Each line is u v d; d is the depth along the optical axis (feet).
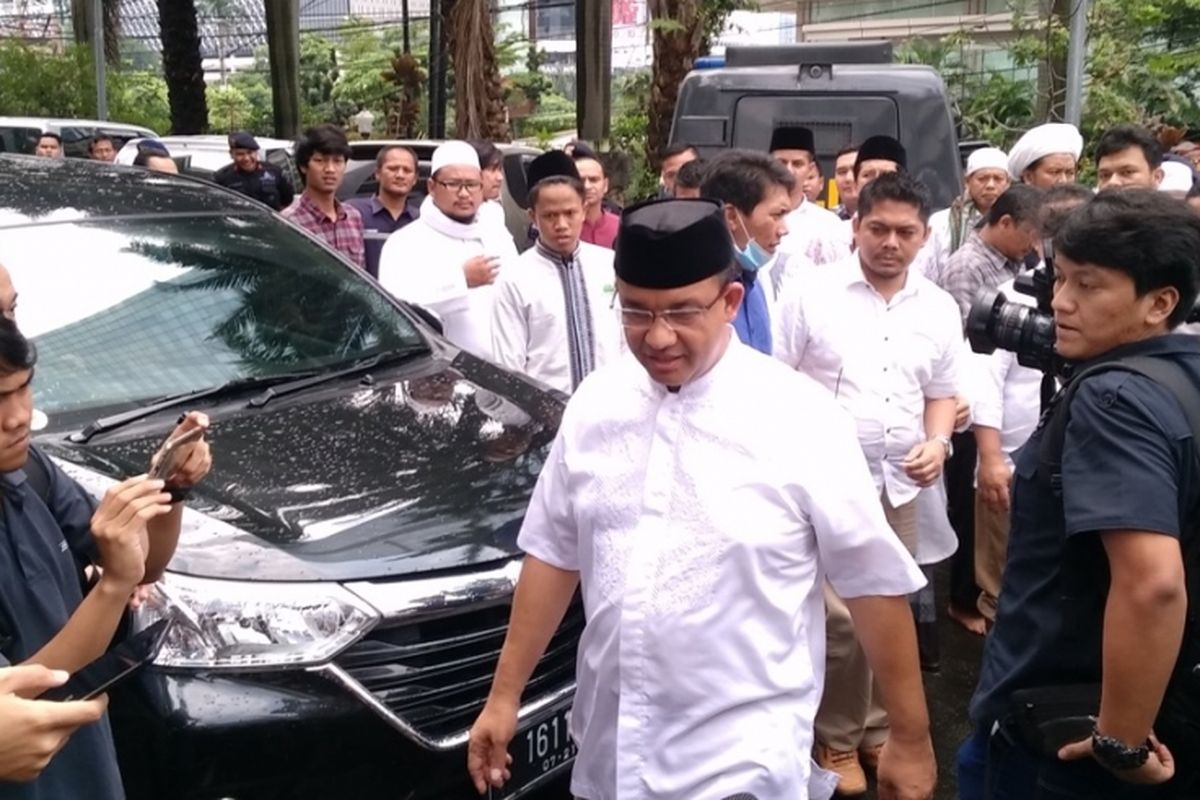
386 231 22.09
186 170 34.45
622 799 6.57
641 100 56.03
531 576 7.37
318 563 8.56
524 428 11.14
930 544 12.40
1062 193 12.28
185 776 7.92
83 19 66.18
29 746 5.24
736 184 11.05
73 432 9.87
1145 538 6.08
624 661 6.54
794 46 24.76
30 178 12.78
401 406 11.22
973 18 73.05
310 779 8.13
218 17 126.11
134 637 6.45
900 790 6.82
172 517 7.14
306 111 92.73
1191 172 18.61
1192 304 6.61
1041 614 6.89
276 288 12.48
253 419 10.57
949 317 11.69
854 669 11.05
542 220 13.47
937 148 22.43
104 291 11.39
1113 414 6.32
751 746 6.36
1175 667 6.42
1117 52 44.98
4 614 6.11
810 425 6.54
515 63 67.31
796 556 6.51
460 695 8.91
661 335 6.30
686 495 6.45
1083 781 6.77
